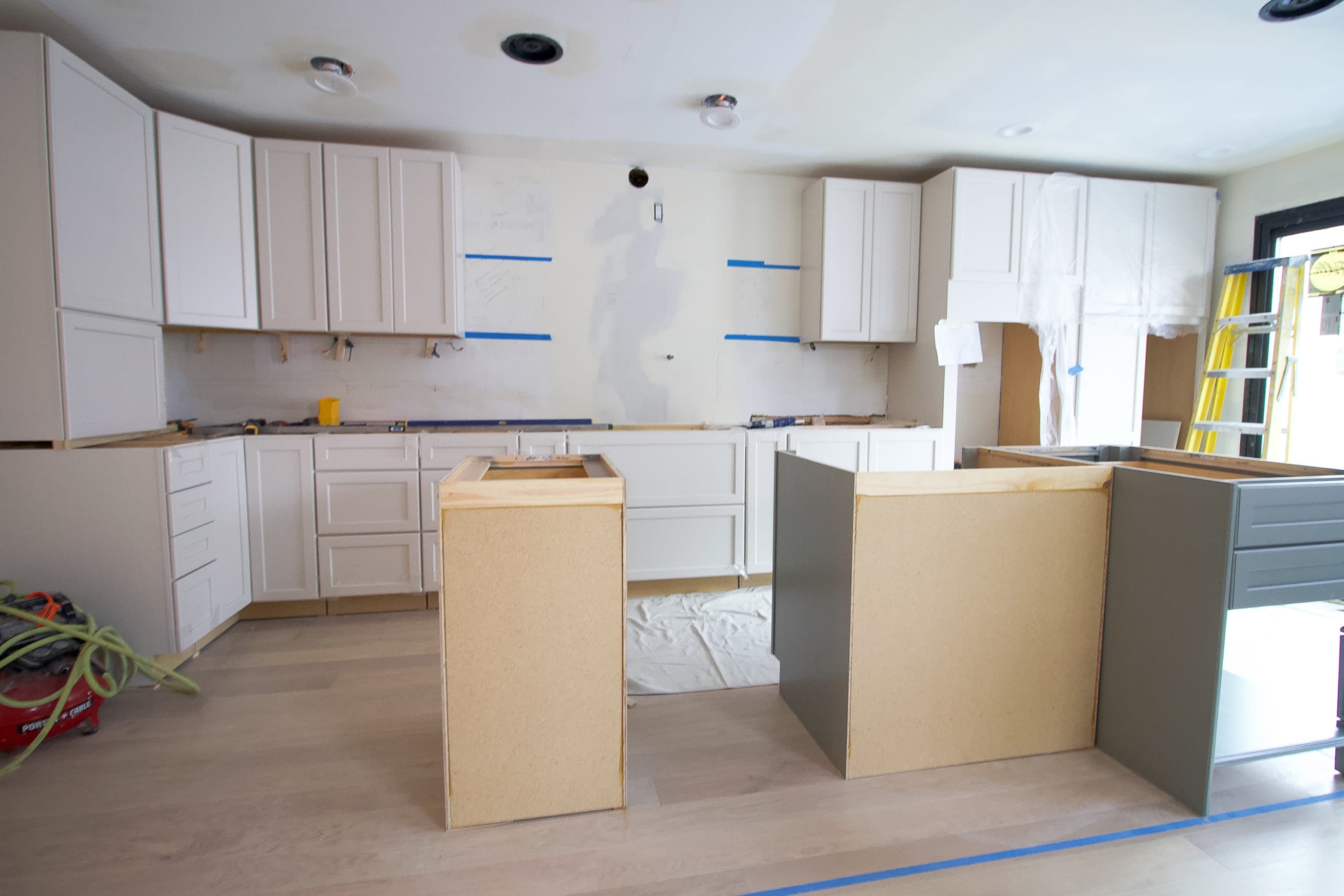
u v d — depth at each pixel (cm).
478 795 151
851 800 162
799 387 384
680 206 361
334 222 296
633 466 317
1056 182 337
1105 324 350
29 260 208
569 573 150
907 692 172
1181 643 159
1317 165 320
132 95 242
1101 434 354
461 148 326
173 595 227
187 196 263
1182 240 356
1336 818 156
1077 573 180
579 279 353
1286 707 197
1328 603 308
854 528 163
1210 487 152
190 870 137
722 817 155
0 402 212
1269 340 342
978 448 228
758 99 266
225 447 266
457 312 312
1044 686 181
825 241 345
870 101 267
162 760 180
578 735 155
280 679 233
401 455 296
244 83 254
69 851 142
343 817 156
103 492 221
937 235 340
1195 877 136
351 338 333
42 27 213
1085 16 203
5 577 218
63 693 182
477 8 201
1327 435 327
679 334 366
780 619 220
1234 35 214
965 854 142
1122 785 168
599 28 212
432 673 239
